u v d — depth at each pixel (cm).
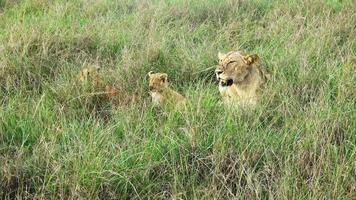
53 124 981
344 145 922
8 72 1251
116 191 839
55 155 901
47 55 1346
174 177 835
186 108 1023
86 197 801
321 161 856
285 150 899
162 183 853
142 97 1186
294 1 1836
